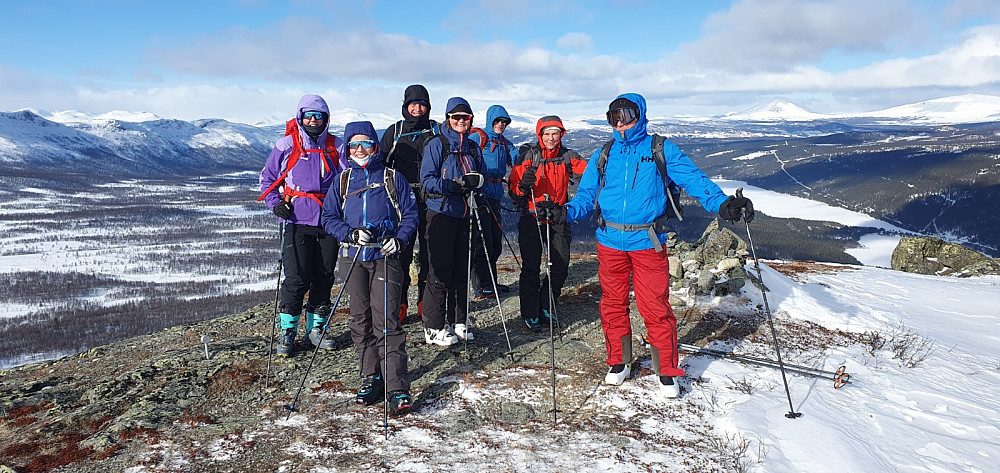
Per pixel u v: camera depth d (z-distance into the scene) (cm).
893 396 464
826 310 715
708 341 580
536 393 443
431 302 532
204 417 396
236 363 492
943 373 537
